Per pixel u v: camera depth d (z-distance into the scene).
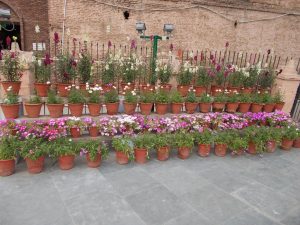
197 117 5.50
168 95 5.79
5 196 3.44
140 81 6.84
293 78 7.22
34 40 10.55
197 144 5.55
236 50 10.48
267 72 7.83
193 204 3.52
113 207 3.34
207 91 7.09
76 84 6.06
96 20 8.37
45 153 4.11
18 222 2.96
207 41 9.88
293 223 3.26
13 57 5.35
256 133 5.49
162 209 3.37
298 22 11.27
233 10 9.96
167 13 9.08
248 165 4.93
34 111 4.74
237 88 7.44
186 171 4.48
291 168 4.94
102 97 5.39
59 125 4.49
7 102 4.57
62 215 3.13
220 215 3.32
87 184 3.86
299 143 6.03
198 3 9.35
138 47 9.03
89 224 3.00
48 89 5.44
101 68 6.70
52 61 6.01
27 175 4.02
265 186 4.16
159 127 5.06
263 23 10.61
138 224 3.05
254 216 3.35
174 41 9.38
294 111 7.67
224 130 5.60
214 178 4.30
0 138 4.05
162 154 4.77
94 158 4.28
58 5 8.02
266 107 6.80
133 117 5.02
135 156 4.66
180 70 6.86
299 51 11.70
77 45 8.37
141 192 3.73
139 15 8.78
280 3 10.69
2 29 11.17
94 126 4.80
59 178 3.99
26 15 10.27
